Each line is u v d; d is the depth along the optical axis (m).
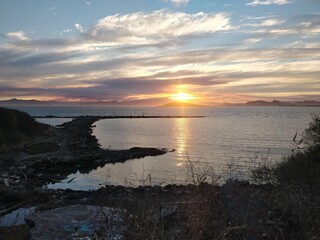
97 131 80.81
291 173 8.55
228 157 34.00
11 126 42.72
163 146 49.09
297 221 4.14
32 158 31.52
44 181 22.89
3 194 13.36
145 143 54.16
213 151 41.62
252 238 3.90
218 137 63.34
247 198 4.56
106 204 7.30
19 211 11.04
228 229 3.60
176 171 26.81
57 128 73.38
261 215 4.29
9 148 35.69
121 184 21.81
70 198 14.54
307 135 14.58
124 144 52.69
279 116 186.25
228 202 4.45
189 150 43.28
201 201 4.12
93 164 32.06
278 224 4.06
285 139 55.91
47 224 5.98
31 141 42.97
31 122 53.06
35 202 13.28
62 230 5.71
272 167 10.15
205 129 87.19
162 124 112.19
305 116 184.00
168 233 3.53
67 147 42.19
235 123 115.81
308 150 12.60
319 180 7.87
